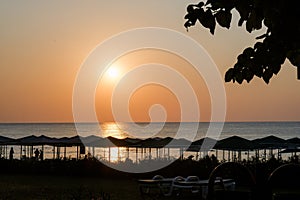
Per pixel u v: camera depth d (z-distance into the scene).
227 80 4.67
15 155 69.62
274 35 4.35
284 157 62.28
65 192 23.70
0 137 48.53
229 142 38.84
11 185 27.61
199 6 4.54
